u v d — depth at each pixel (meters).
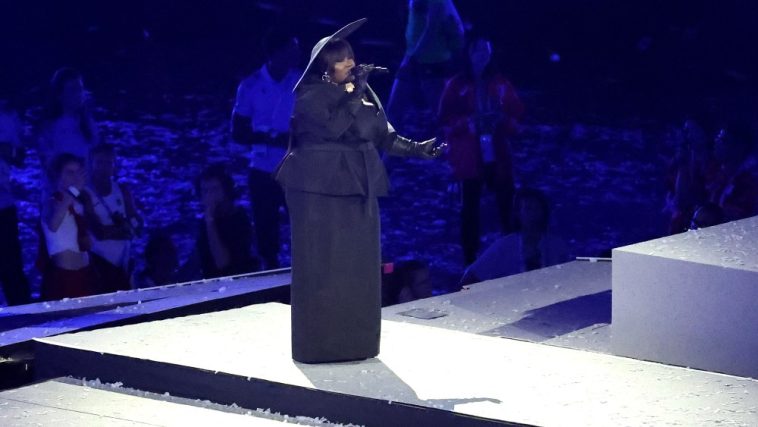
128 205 33.41
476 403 18.62
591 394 19.12
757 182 36.53
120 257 32.81
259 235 39.09
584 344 23.69
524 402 18.70
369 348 21.12
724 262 21.41
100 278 32.44
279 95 38.12
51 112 35.69
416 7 47.34
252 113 38.31
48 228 31.45
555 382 19.77
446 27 47.38
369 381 19.86
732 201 36.09
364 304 21.00
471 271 33.88
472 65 41.28
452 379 19.94
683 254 22.02
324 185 20.45
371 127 20.55
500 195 42.56
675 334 21.86
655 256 21.92
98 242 32.38
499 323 25.52
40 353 22.58
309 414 19.59
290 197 20.80
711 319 21.44
